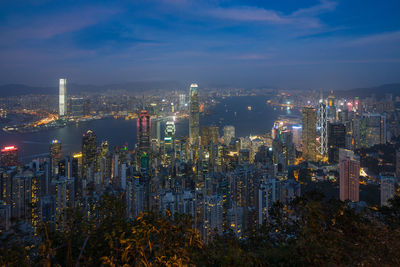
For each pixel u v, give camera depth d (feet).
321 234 27.66
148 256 26.21
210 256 26.91
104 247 27.68
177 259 24.75
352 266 27.25
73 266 26.58
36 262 26.12
